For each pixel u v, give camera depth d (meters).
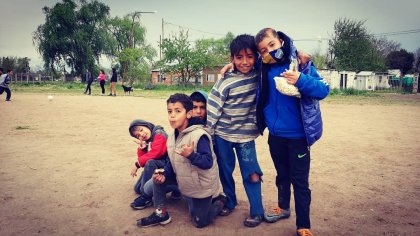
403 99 24.25
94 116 10.69
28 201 3.42
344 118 11.52
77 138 6.89
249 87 2.91
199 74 41.09
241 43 2.75
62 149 5.82
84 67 46.72
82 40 44.72
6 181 4.02
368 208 3.33
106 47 47.31
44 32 44.91
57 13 44.09
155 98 20.56
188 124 2.90
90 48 45.81
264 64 2.76
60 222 2.96
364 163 5.11
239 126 2.95
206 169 2.70
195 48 38.75
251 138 2.97
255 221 2.92
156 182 2.88
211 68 40.38
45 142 6.41
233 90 2.91
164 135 3.42
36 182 4.00
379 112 13.84
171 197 3.65
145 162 3.32
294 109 2.69
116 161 5.04
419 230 2.86
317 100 2.71
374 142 6.88
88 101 17.22
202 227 2.89
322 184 4.07
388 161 5.24
